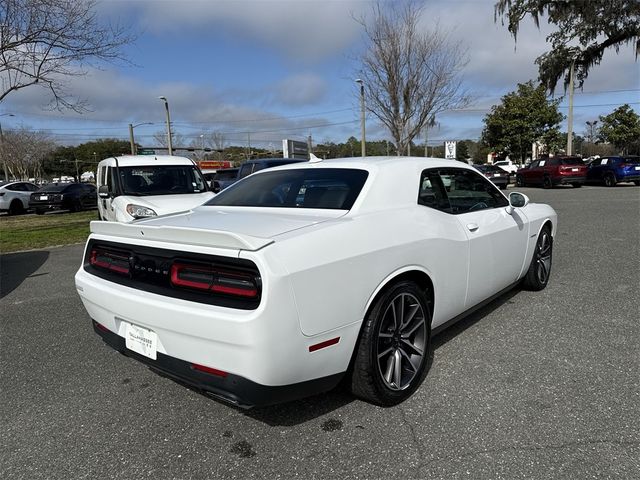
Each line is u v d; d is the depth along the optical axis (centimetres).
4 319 496
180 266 251
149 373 354
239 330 221
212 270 239
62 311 520
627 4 2322
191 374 246
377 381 278
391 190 319
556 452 239
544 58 2791
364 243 269
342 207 301
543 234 507
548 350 363
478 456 239
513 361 346
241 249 230
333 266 248
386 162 341
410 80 1597
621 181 2258
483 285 388
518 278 470
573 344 373
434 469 230
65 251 954
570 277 577
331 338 249
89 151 10094
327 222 275
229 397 237
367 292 266
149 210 796
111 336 294
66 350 404
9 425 286
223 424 279
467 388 309
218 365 233
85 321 482
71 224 1520
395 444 252
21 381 345
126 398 315
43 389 331
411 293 297
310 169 364
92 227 316
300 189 338
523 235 452
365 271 264
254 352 221
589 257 688
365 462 238
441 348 374
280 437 263
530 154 4028
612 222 1044
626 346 367
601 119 4978
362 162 347
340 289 250
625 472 223
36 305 547
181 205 820
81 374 355
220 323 225
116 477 234
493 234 392
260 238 236
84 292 305
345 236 263
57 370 363
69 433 275
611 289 521
